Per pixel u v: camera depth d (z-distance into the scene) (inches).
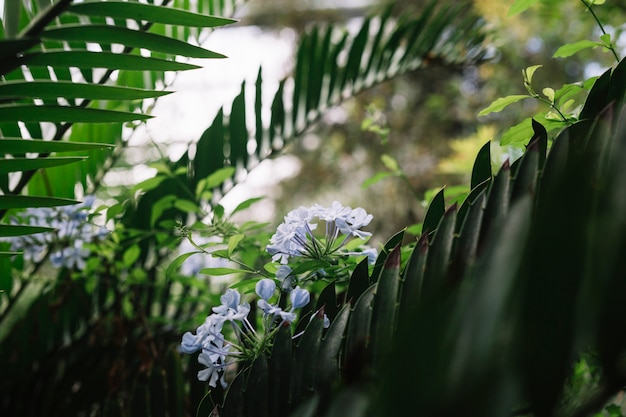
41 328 50.4
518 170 24.3
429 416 15.8
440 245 25.1
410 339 16.8
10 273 48.2
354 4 180.9
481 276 18.3
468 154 56.2
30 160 30.4
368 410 18.2
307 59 59.7
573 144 23.4
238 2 57.7
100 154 51.9
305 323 30.7
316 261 32.4
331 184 163.2
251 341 31.0
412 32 63.4
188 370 39.5
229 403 27.8
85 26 28.5
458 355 16.3
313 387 26.1
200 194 42.9
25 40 26.0
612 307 17.6
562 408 19.6
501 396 15.8
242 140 53.2
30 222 45.6
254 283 35.3
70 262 46.2
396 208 152.1
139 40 29.1
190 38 50.7
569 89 32.3
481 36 64.4
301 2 181.9
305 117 58.0
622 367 17.7
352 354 23.3
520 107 124.4
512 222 18.7
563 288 18.0
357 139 162.6
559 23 96.8
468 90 155.6
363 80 61.1
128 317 49.4
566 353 17.7
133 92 29.8
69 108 29.4
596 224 18.3
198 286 47.0
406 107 162.1
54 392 49.6
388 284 25.9
